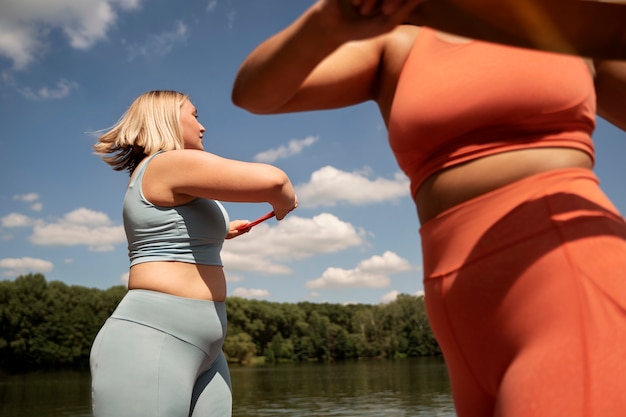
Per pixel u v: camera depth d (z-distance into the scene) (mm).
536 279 902
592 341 834
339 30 695
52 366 93062
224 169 2271
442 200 1038
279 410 34969
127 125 2602
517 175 973
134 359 2139
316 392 49156
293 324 133625
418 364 105500
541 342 875
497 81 987
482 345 972
